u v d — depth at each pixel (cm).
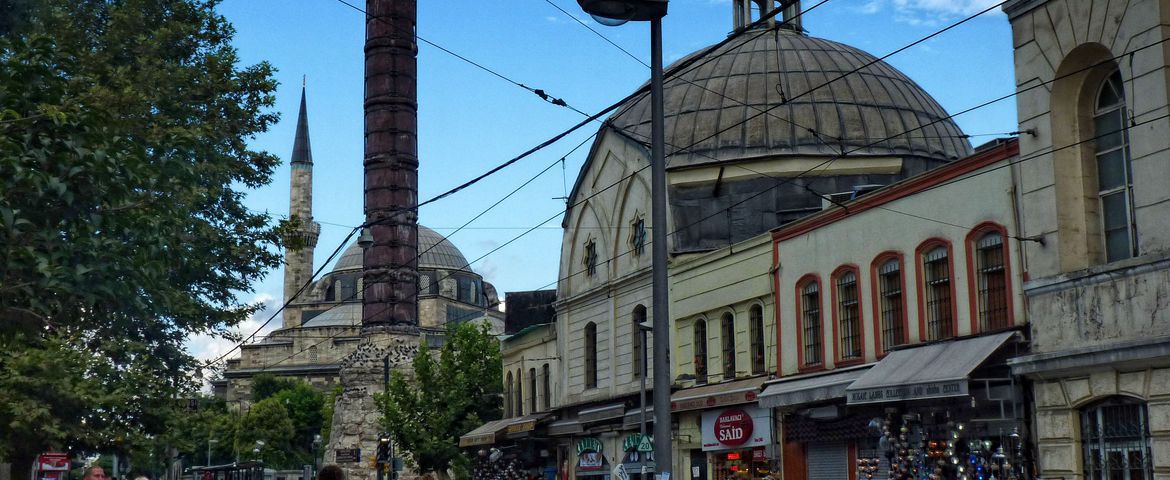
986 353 2300
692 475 3566
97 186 1756
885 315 2772
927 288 2628
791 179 3975
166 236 1983
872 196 2822
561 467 4622
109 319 1969
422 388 5638
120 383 3678
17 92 1752
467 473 5484
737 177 3972
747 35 4675
